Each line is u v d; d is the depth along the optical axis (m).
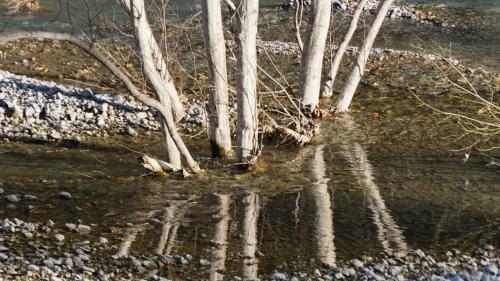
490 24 28.22
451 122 17.38
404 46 24.95
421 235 11.44
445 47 24.83
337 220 11.89
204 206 12.31
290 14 29.66
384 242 11.14
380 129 16.84
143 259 10.29
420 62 22.47
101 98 17.77
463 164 14.68
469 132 15.83
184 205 12.34
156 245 10.77
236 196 12.79
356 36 25.67
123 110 17.25
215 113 14.32
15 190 12.70
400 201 12.72
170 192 12.88
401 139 16.17
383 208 12.40
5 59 21.73
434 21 28.64
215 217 11.85
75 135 15.82
